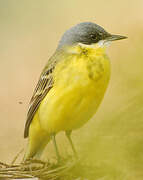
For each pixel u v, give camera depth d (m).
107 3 2.74
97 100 2.36
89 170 2.25
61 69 2.36
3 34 2.79
